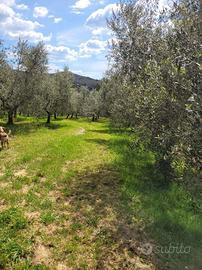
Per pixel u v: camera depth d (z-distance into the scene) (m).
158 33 19.41
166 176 17.70
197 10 11.82
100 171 19.64
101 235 11.40
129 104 19.02
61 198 14.69
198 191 10.30
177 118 11.28
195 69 10.34
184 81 10.57
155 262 10.12
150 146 15.13
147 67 13.91
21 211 12.58
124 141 32.00
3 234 10.69
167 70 11.37
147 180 18.52
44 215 12.35
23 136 36.72
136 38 21.17
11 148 26.55
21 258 9.58
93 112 84.25
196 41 10.96
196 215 14.24
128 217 13.12
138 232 11.95
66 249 10.23
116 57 22.25
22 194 14.55
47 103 58.94
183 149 9.80
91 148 26.98
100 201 14.64
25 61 45.81
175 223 12.80
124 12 21.94
